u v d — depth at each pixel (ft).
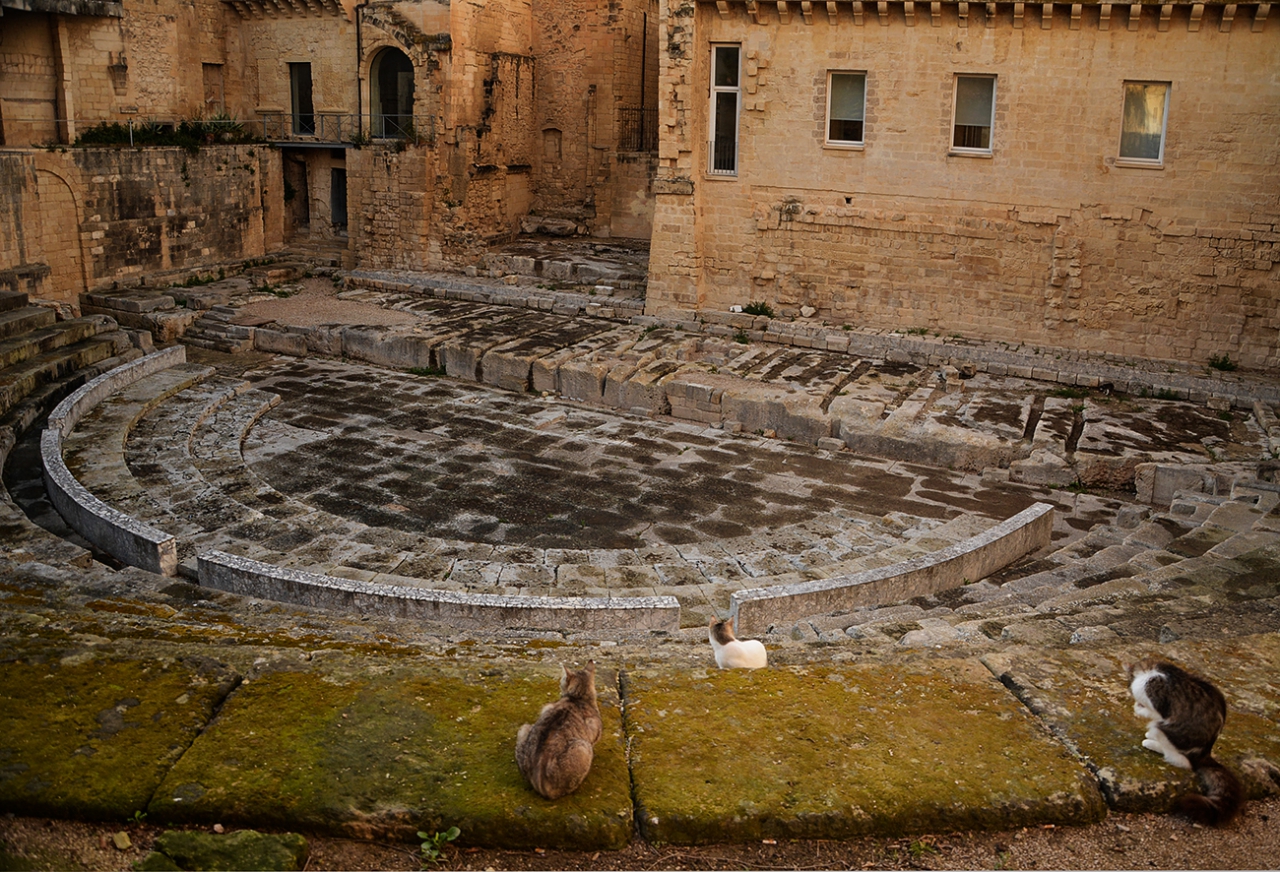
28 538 44.60
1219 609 33.37
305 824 17.72
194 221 116.78
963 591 43.98
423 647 28.63
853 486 64.23
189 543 48.85
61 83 108.37
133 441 64.69
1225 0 75.31
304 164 130.31
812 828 18.04
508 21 128.67
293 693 21.45
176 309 103.91
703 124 95.76
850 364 86.38
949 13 84.23
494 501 60.34
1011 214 86.69
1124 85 81.05
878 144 89.66
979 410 75.05
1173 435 69.87
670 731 20.47
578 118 135.33
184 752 19.34
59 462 55.06
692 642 35.06
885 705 21.65
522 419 76.28
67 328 78.74
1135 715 21.22
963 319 90.68
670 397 78.13
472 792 18.35
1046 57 82.38
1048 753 19.97
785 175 93.71
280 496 56.80
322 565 46.26
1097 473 64.39
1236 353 82.43
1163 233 82.38
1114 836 18.29
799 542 54.24
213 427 69.87
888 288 92.58
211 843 17.10
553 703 19.72
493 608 38.42
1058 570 45.62
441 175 119.44
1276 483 57.16
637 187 134.51
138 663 22.35
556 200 139.44
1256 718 21.34
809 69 90.27
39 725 19.95
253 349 95.91
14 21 104.47
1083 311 86.43
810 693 22.13
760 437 73.92
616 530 56.65
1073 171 83.97
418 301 107.45
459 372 86.94
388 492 61.31
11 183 95.35
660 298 99.66
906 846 17.99
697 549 51.80
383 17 119.34
